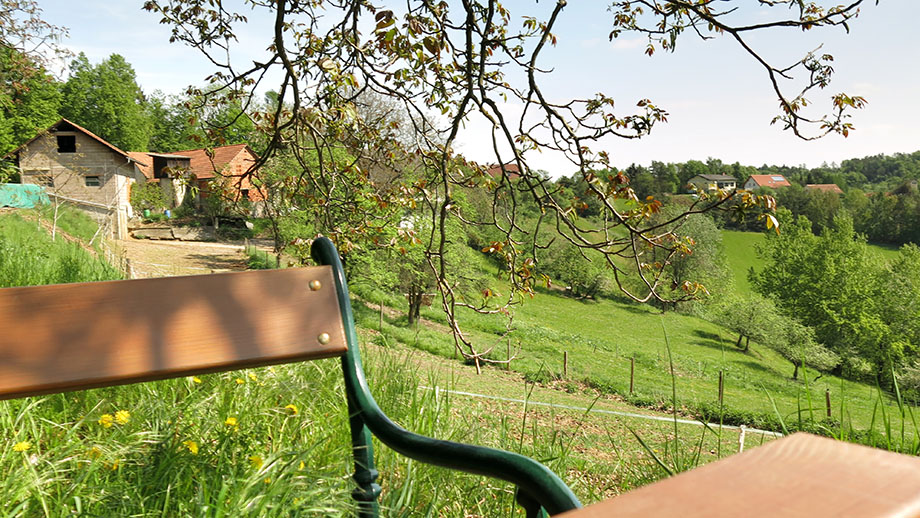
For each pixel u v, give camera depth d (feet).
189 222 169.48
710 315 196.44
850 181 562.25
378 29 11.04
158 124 254.47
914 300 193.36
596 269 198.39
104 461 6.14
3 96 40.09
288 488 5.15
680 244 11.59
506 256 13.00
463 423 9.07
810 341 164.04
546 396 73.97
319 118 12.96
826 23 10.13
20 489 5.30
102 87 216.13
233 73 15.56
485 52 12.69
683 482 0.93
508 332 11.78
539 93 12.24
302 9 15.15
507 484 7.40
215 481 5.49
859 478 0.91
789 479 0.91
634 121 12.21
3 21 35.50
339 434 7.49
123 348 4.40
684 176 411.34
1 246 29.25
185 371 4.47
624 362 134.31
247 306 4.80
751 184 436.76
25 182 147.33
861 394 100.68
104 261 37.60
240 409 7.87
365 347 11.72
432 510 6.35
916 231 343.05
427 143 14.07
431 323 121.80
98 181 154.20
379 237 14.32
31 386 4.16
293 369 9.84
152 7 15.53
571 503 2.93
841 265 209.36
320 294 5.01
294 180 16.30
